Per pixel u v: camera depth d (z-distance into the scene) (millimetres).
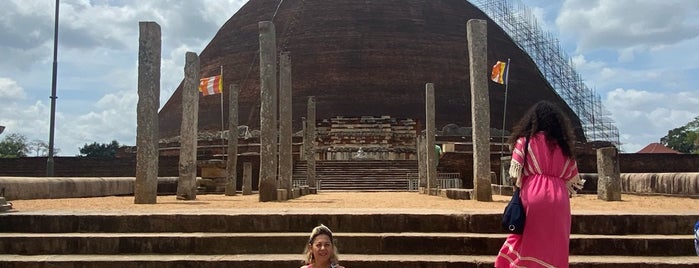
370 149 47688
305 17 57062
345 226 9672
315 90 52250
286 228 9703
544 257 6043
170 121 55344
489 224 9586
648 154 39562
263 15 59094
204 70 56781
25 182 17594
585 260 8562
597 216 9625
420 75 52656
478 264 8438
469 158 39500
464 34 56312
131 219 9742
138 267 8594
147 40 16016
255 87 52531
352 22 55844
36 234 9516
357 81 52312
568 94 56031
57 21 27891
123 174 39312
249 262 8562
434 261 8508
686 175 20156
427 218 9656
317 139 49188
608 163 17969
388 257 8812
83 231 9734
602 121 54750
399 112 50500
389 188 37531
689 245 8992
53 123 27312
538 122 6422
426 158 31094
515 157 6379
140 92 15836
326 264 6051
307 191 28438
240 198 20828
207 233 9578
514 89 53531
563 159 6316
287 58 22203
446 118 50219
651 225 9602
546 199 6121
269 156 18031
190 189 18859
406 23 55750
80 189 20797
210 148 47219
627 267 8367
